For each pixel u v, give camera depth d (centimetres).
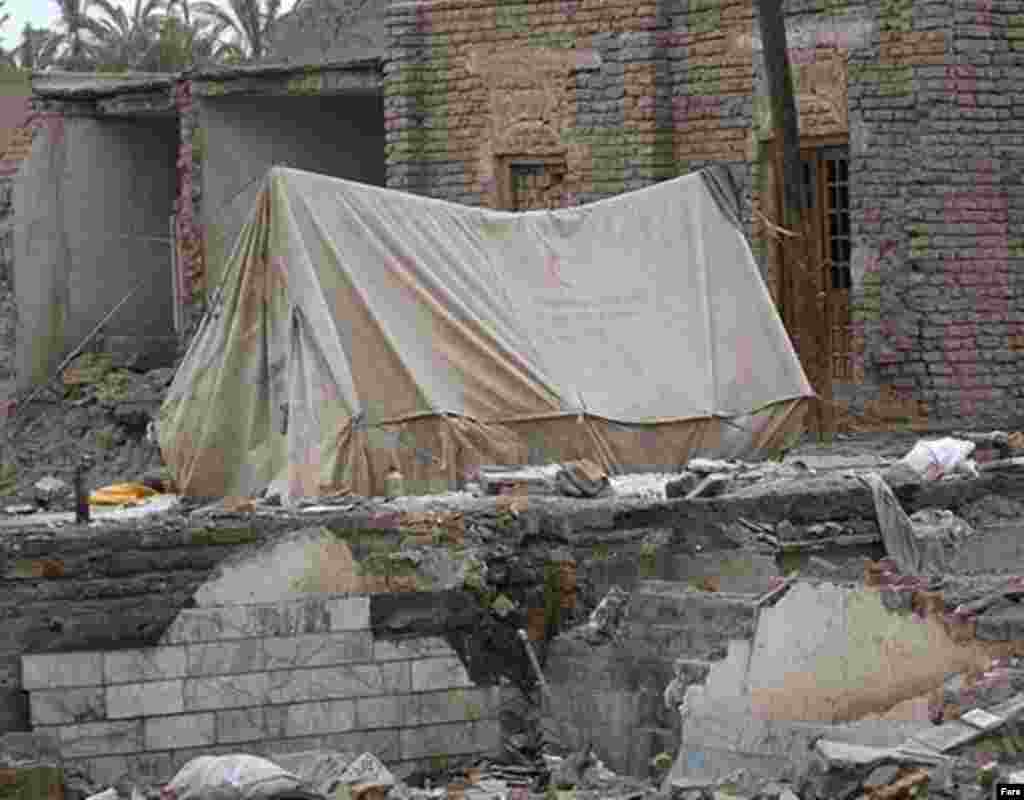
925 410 3272
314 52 4081
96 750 2077
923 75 3281
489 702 2212
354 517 2194
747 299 2786
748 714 1944
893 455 2853
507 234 2700
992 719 1781
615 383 2672
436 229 2655
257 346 2589
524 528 2284
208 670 2117
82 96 4022
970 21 3278
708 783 1873
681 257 2775
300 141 3938
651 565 2316
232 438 2584
